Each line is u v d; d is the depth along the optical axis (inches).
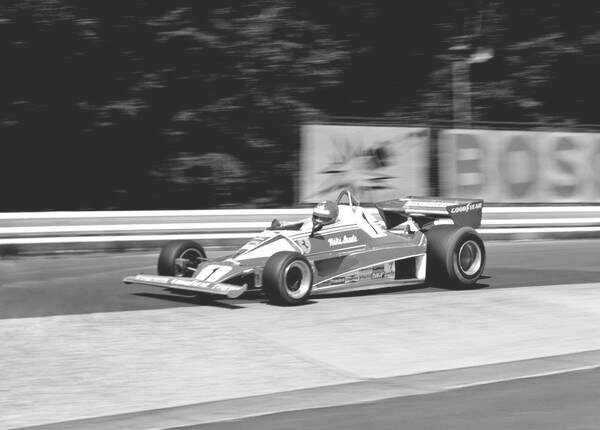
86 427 844.0
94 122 2674.7
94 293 1539.1
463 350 1176.2
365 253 1508.4
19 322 1300.4
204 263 1439.5
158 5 2687.0
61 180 2800.2
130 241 2047.2
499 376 1032.2
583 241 2340.1
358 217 1535.4
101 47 2640.3
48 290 1566.2
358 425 812.6
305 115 2827.3
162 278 1416.1
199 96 2773.1
